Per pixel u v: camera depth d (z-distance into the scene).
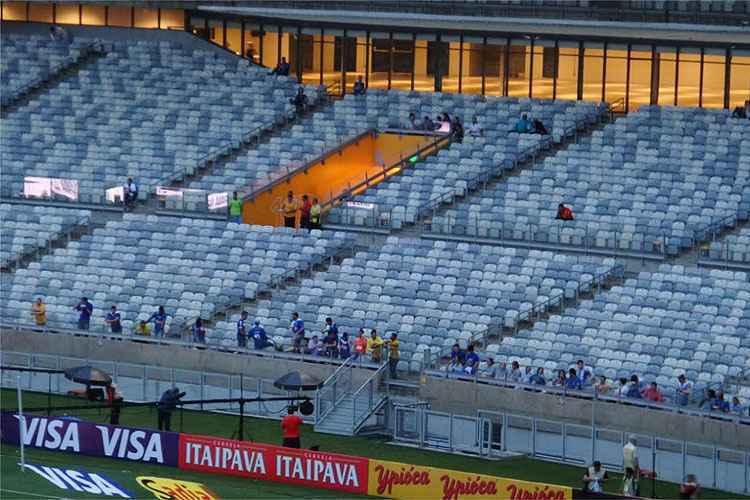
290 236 129.38
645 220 126.06
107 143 144.38
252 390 114.62
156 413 113.56
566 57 139.62
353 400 111.62
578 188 130.25
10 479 97.62
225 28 151.38
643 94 137.38
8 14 155.62
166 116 145.88
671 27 129.62
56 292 127.94
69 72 151.75
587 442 104.38
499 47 141.75
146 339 118.69
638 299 116.38
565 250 125.62
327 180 140.50
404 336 118.19
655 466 102.19
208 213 135.50
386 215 131.00
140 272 128.38
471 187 132.62
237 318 123.00
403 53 144.75
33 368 110.81
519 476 101.25
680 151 131.75
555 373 112.25
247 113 144.75
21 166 143.12
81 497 95.12
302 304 122.69
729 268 121.00
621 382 106.38
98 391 109.38
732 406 105.06
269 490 96.56
